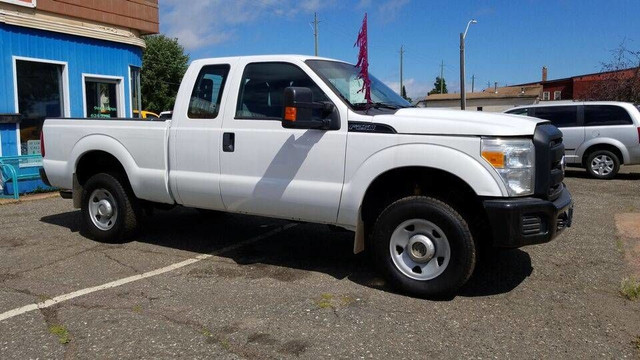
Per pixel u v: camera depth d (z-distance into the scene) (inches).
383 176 180.4
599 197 385.1
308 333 147.9
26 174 381.7
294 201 191.2
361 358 134.2
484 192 162.1
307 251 232.8
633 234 263.0
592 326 153.6
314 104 179.6
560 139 185.5
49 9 395.9
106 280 192.9
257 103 201.5
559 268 207.8
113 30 449.7
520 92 2261.3
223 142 204.8
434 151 167.9
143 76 1642.5
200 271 203.9
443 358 134.4
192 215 306.5
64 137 253.6
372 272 203.0
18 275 198.7
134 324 153.8
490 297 176.2
